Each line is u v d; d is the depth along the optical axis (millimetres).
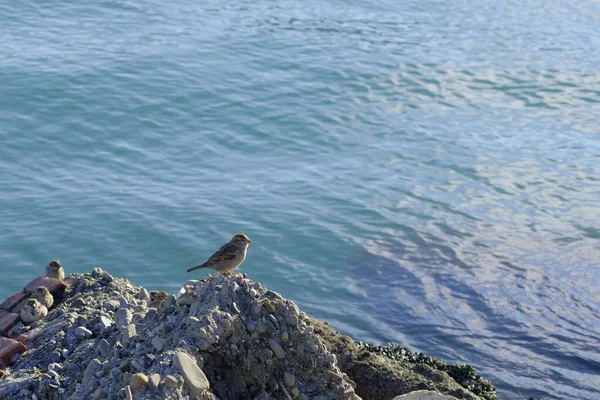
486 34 43812
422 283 22031
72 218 23453
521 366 18641
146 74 34219
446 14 46844
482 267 22875
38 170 26031
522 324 20281
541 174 28891
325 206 25688
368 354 13281
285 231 24062
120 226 23328
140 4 43312
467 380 14141
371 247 23688
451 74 38062
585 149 31297
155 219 23844
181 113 31359
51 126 28953
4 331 11859
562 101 36031
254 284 9875
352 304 21031
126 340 9711
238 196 25766
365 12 46406
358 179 27672
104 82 32812
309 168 28250
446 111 34219
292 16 44594
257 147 29562
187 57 36844
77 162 26906
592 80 38375
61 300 12680
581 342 19625
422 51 40625
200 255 22547
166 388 8477
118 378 8953
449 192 27219
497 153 30422
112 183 25719
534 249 23969
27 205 23875
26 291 12656
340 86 35688
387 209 25812
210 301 9547
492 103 35375
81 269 21453
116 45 37188
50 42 36625
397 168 28766
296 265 22578
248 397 9477
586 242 24531
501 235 24688
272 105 33000
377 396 12672
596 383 18094
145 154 28000
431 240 24203
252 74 35938
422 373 13398
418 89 36188
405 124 32562
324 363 9719
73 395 9375
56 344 11117
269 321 9586
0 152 26828
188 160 27984
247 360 9500
